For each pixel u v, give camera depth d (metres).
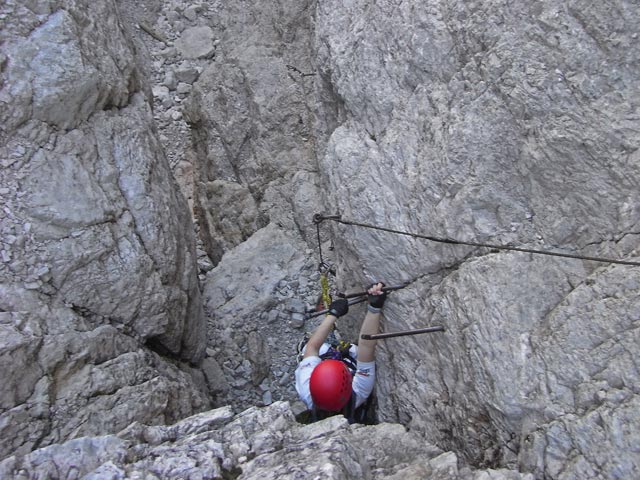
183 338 4.21
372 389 3.99
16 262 3.14
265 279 5.15
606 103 2.56
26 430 2.83
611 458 2.20
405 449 2.78
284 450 2.42
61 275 3.26
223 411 2.79
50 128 3.47
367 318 3.71
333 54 4.34
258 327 4.97
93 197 3.46
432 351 3.30
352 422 3.84
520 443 2.59
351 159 3.92
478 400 2.87
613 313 2.40
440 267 3.27
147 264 3.60
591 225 2.63
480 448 2.91
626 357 2.31
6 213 3.19
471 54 3.18
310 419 4.30
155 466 2.34
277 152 5.78
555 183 2.74
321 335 4.00
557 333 2.54
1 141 3.29
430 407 3.30
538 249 2.81
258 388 4.75
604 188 2.56
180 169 6.72
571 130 2.64
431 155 3.31
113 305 3.43
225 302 5.11
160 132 6.82
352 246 3.87
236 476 2.38
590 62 2.62
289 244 5.38
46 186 3.33
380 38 3.85
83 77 3.55
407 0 3.68
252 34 6.36
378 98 3.82
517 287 2.78
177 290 3.95
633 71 2.51
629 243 2.49
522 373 2.61
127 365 3.32
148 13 7.36
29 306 3.09
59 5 3.59
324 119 5.03
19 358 2.91
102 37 3.92
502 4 3.00
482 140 3.03
